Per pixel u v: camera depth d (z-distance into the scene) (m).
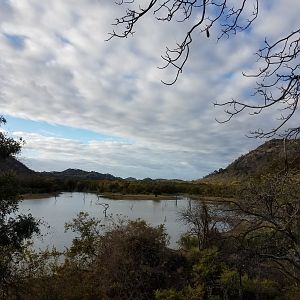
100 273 17.89
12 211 14.20
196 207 23.16
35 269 16.38
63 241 31.80
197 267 16.53
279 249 6.05
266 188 4.94
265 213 5.12
